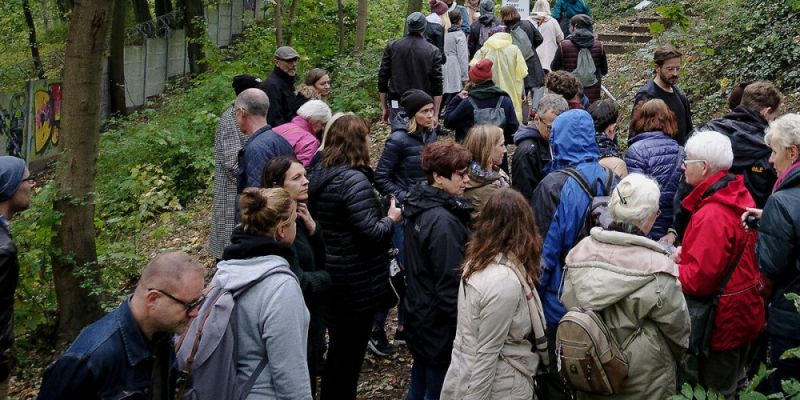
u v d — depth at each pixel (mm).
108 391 2738
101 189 12016
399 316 5895
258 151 5059
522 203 3561
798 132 3678
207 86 15609
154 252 10016
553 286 4121
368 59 14750
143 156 12945
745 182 4637
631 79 11570
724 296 3787
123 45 20828
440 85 8852
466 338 3521
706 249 3719
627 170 4809
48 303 7480
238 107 5234
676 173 4711
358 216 4348
